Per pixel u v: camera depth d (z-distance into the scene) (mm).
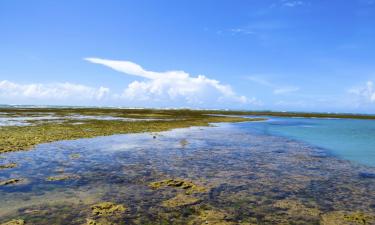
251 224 9945
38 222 9727
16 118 62125
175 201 12039
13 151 22234
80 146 25766
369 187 14727
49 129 37281
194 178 15883
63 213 10547
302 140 35906
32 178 15195
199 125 56500
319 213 11094
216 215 10656
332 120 103250
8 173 16062
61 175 15852
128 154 22641
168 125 52188
